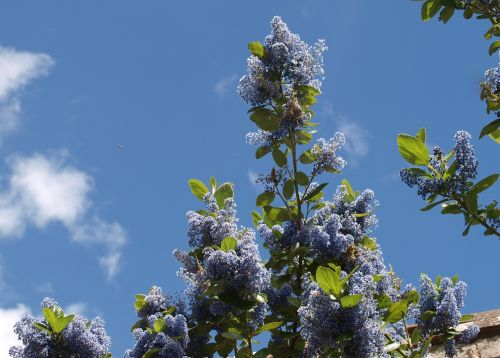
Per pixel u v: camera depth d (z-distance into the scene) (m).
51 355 5.52
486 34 5.27
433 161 5.23
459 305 6.09
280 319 6.41
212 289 5.51
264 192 6.49
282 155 6.43
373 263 6.50
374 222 6.80
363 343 4.89
